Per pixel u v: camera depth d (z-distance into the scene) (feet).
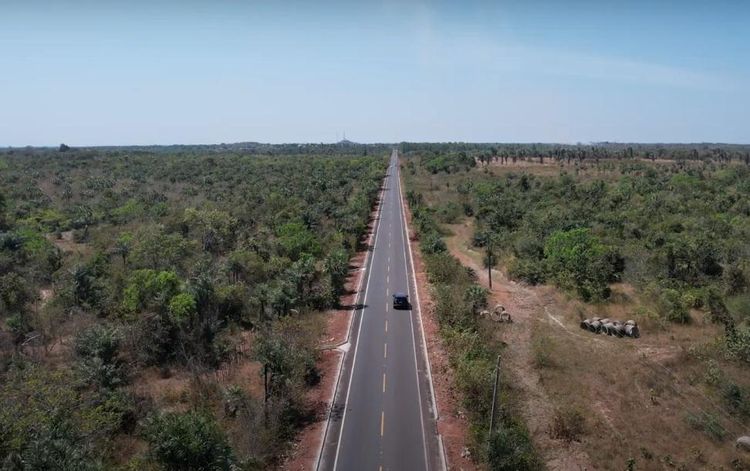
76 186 451.53
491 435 112.27
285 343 150.00
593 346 172.76
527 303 218.18
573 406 136.05
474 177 574.97
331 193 419.74
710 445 120.16
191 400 140.36
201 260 233.14
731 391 137.39
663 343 173.47
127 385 143.74
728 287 213.25
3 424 99.19
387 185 584.40
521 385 147.33
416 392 144.66
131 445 119.44
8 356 158.10
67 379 130.82
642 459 115.03
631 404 136.46
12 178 472.03
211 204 353.72
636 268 237.45
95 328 159.22
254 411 124.77
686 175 481.87
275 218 315.17
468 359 148.36
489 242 289.33
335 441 122.83
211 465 98.89
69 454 92.07
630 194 395.55
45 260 241.96
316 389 146.82
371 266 274.98
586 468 113.29
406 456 116.98
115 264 236.43
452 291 206.59
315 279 224.74
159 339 169.17
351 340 179.63
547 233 296.92
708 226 289.12
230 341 171.22
